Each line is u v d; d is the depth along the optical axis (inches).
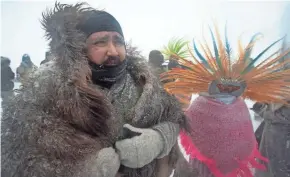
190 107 44.1
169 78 41.2
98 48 30.7
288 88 42.8
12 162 28.3
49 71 29.4
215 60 42.7
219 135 42.3
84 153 27.4
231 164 42.7
